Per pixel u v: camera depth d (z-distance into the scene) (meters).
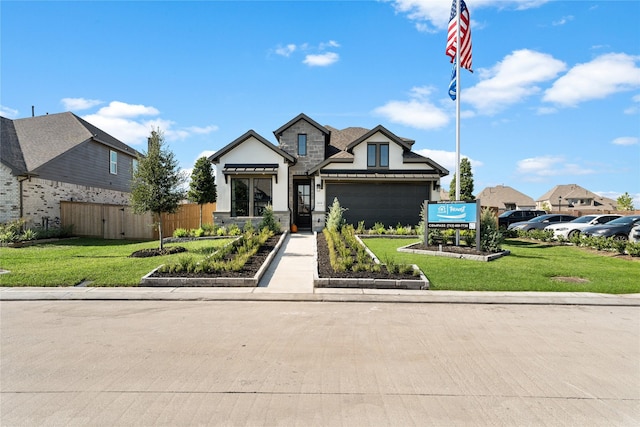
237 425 3.44
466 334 6.01
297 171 21.59
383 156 20.77
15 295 8.23
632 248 13.23
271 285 9.25
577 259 12.67
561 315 7.14
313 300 8.12
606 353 5.26
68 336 5.77
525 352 5.27
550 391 4.15
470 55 14.83
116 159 26.47
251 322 6.55
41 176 19.17
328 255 12.77
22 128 22.91
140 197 13.28
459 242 14.37
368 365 4.78
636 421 3.57
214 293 8.49
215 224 19.77
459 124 14.37
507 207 69.50
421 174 20.27
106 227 20.55
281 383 4.26
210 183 25.98
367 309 7.46
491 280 9.58
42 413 3.62
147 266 10.82
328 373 4.54
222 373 4.50
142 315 6.95
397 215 20.56
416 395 4.02
